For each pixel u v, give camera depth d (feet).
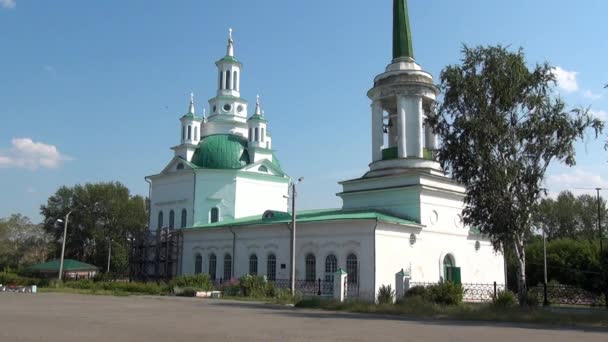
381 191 138.10
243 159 185.68
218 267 158.40
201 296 128.88
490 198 88.38
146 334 51.06
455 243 139.74
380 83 146.41
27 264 286.05
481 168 90.74
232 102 203.00
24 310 82.64
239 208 177.99
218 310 85.76
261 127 189.67
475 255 145.48
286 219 144.15
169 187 189.57
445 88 96.37
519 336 53.16
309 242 133.08
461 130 92.79
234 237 154.92
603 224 274.77
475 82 92.53
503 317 73.36
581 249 159.02
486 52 95.09
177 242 173.99
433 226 134.00
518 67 91.97
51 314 74.95
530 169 91.35
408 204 132.98
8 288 165.27
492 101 93.45
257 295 124.16
